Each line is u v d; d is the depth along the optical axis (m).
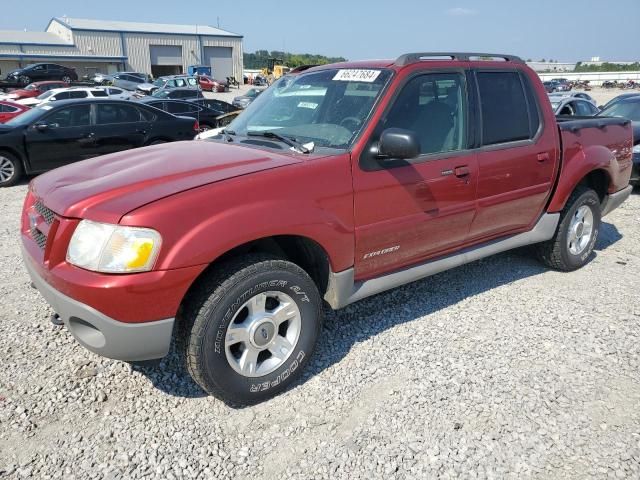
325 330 3.72
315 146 3.22
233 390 2.80
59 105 9.76
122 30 55.00
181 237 2.48
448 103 3.61
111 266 2.41
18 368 3.23
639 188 8.66
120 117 10.32
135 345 2.52
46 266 2.58
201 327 2.64
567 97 12.88
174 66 59.12
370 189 3.12
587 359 3.37
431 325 3.80
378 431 2.71
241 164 2.88
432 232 3.57
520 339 3.61
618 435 2.68
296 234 2.84
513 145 3.97
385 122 3.22
